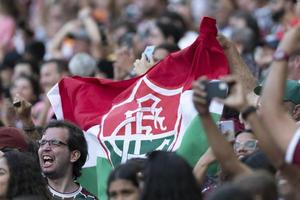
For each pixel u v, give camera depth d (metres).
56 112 18.75
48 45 31.94
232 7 30.86
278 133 13.07
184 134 16.98
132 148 17.48
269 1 30.45
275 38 25.31
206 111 13.20
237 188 12.43
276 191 12.80
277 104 13.09
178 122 17.33
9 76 29.12
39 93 25.44
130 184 14.13
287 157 13.06
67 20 33.47
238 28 25.98
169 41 25.25
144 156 17.39
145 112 17.66
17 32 33.62
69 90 18.62
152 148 17.38
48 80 24.81
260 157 14.79
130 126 17.62
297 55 21.03
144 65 19.88
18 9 35.38
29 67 27.61
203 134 16.83
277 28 27.52
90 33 28.80
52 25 33.47
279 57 13.11
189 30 29.81
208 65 17.59
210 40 17.61
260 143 13.15
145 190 13.32
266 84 13.16
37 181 15.84
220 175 15.45
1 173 15.73
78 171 17.23
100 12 32.59
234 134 17.22
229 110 17.47
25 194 15.52
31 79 25.39
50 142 17.02
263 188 12.68
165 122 17.44
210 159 15.39
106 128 17.81
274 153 13.16
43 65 24.98
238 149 16.78
